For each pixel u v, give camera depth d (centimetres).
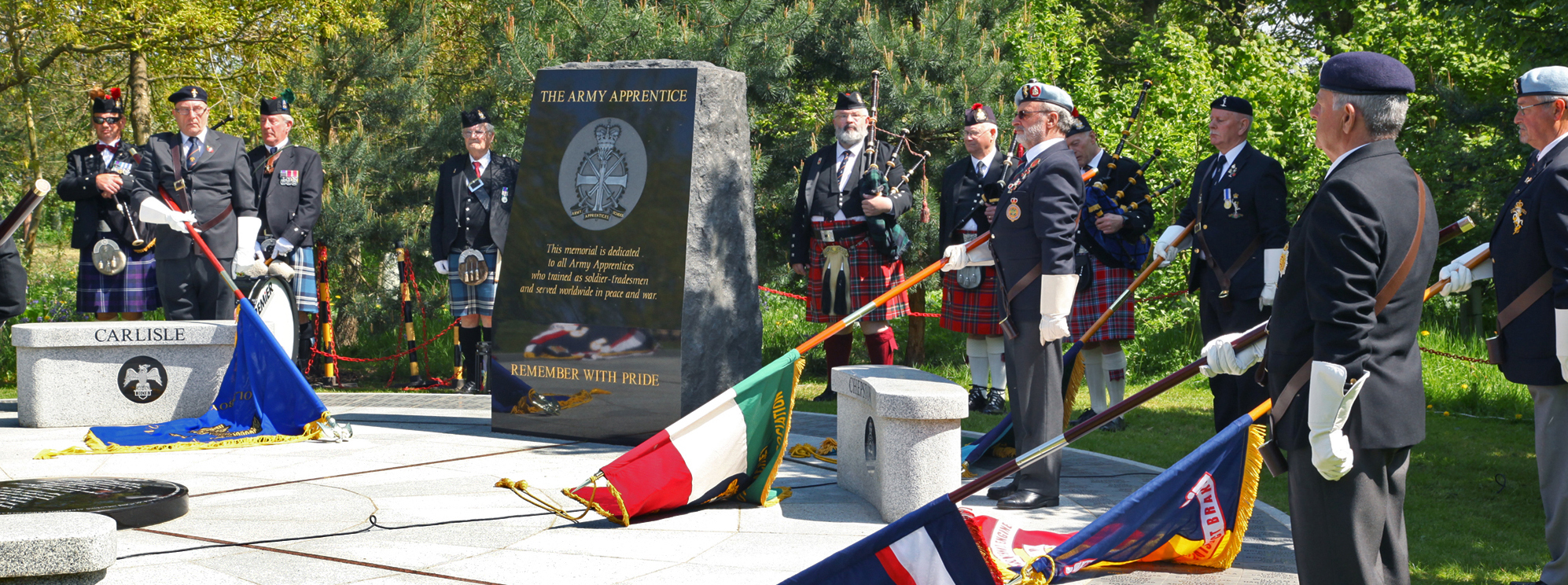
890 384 470
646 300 611
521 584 364
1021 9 1163
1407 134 1394
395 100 1122
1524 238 372
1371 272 269
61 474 529
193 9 1241
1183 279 1113
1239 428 353
